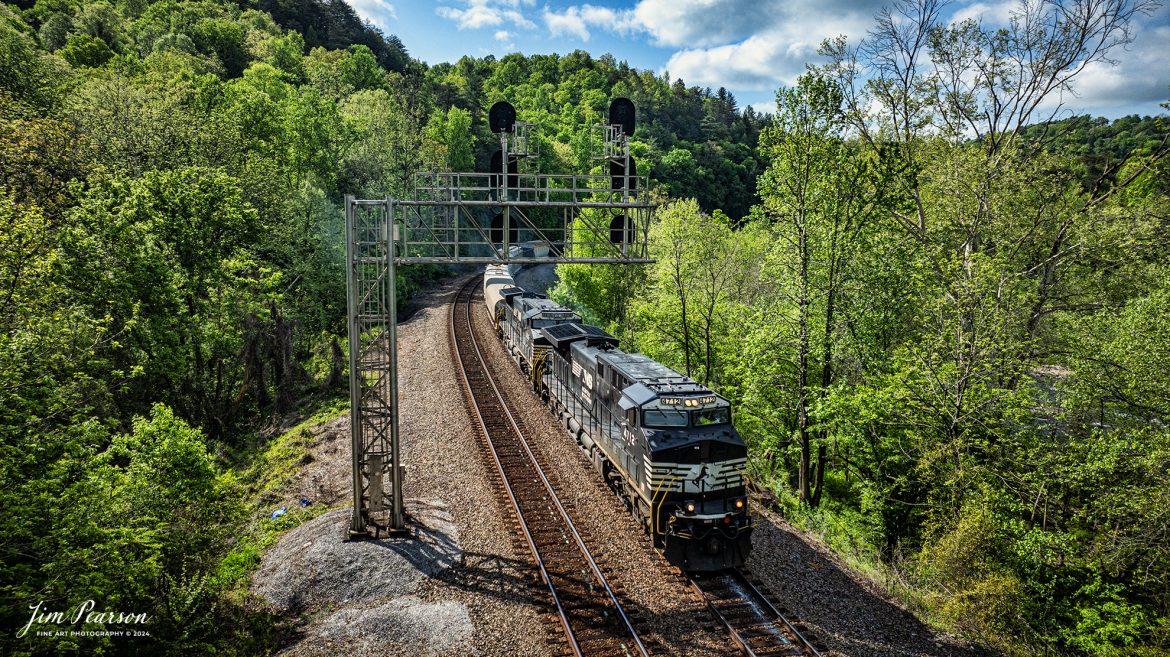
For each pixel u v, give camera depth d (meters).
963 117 23.66
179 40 78.88
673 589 14.30
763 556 16.12
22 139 26.45
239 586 14.88
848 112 21.89
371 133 59.84
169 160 33.16
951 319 19.88
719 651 12.29
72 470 12.48
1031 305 23.78
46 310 15.47
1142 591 17.02
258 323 31.70
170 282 25.41
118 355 24.56
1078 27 20.72
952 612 14.41
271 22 113.19
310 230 39.72
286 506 19.67
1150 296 19.52
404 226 15.81
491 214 74.38
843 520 21.64
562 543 16.14
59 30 67.81
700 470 15.45
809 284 22.56
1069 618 16.64
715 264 32.38
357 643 12.39
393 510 16.39
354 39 133.38
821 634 12.97
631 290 40.78
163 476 15.04
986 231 23.28
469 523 17.12
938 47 22.95
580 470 20.72
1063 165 25.00
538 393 28.56
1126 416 19.17
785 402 25.66
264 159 40.31
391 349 15.85
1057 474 18.36
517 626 12.89
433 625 12.87
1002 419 19.30
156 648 12.11
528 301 34.00
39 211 15.72
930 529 18.55
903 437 21.50
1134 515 17.02
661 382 17.50
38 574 11.41
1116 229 22.66
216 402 29.61
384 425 16.66
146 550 13.00
